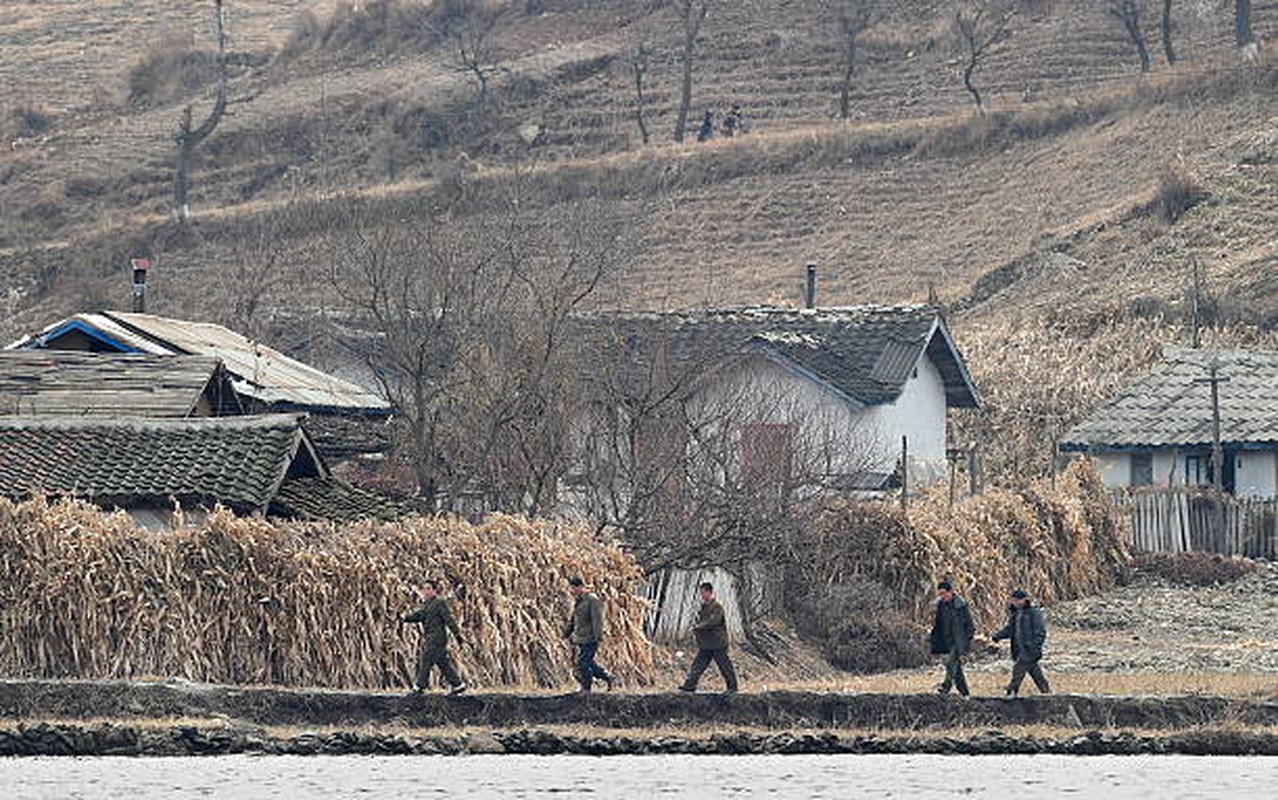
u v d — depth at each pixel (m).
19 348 198.75
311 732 125.50
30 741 122.38
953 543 188.00
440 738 125.75
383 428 198.62
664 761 124.00
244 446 158.38
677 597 170.75
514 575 147.12
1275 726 135.25
